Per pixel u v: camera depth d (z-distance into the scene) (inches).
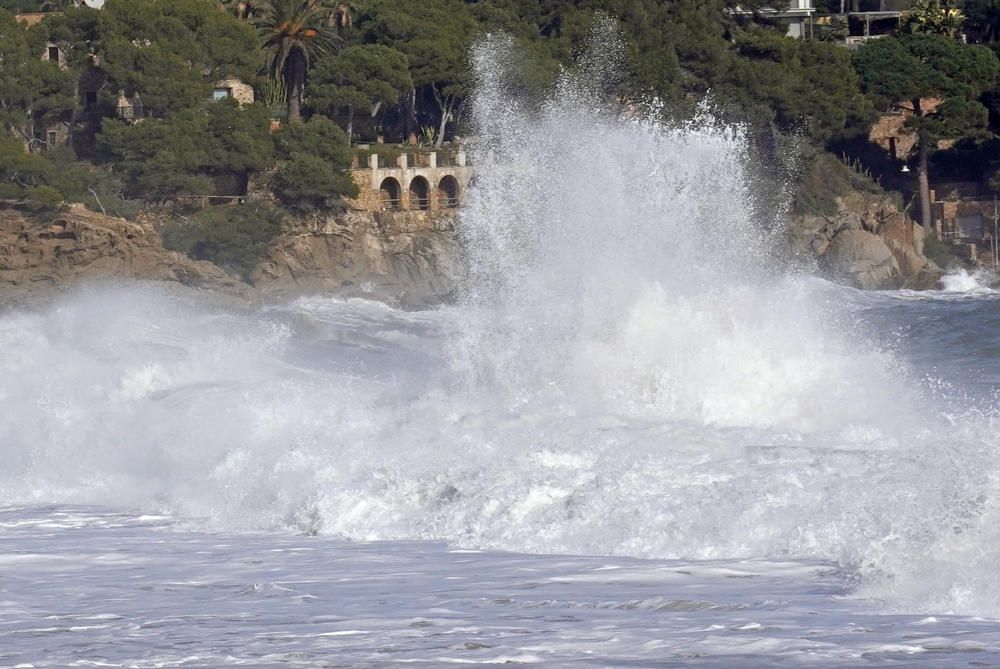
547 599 1712.6
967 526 1790.1
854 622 1536.7
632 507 2122.3
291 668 1430.9
